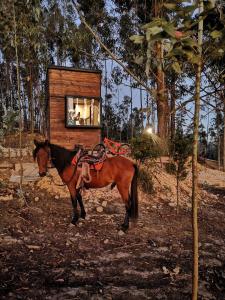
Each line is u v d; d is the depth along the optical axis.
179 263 5.80
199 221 8.35
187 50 1.66
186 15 1.57
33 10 7.32
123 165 7.18
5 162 12.48
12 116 9.02
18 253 5.75
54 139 11.59
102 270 5.33
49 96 11.50
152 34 1.53
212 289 4.98
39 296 4.40
